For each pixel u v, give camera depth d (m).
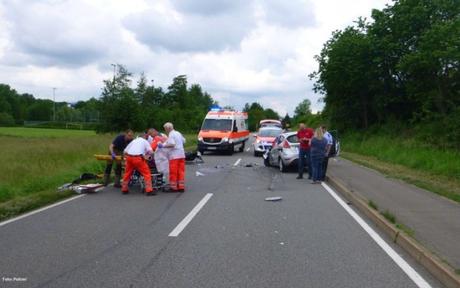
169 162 13.59
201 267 6.17
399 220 8.71
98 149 24.12
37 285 5.44
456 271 5.58
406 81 33.47
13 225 8.81
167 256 6.69
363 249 7.18
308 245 7.39
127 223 9.02
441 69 28.86
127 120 45.44
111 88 48.25
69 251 6.94
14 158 19.41
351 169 18.84
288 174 18.61
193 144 38.00
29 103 160.50
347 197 12.45
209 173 18.88
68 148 24.19
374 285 5.53
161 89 94.75
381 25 34.12
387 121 35.09
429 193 12.37
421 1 32.03
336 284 5.55
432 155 20.47
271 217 9.71
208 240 7.68
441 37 28.14
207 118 30.69
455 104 28.61
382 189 13.10
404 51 33.22
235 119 30.83
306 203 11.59
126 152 12.96
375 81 35.50
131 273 5.89
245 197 12.52
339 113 42.00
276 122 44.22
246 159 26.31
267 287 5.41
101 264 6.28
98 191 13.58
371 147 28.36
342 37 36.78
